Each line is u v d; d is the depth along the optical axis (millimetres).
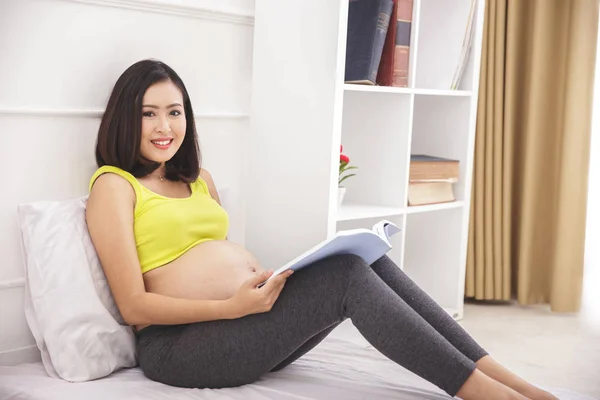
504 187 3330
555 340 2949
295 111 2527
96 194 1948
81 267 1921
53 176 2080
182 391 1780
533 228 3379
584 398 1902
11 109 1960
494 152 3312
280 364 1948
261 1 2564
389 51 2693
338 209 2662
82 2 2090
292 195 2562
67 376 1834
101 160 2023
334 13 2398
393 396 1785
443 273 3191
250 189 2672
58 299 1877
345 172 2963
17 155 2002
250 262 2037
